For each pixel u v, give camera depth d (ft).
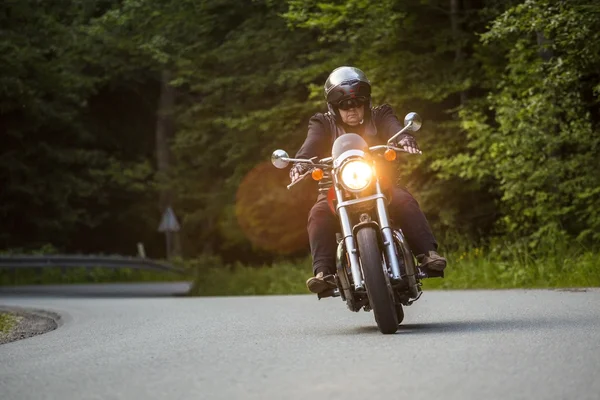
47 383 21.77
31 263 117.60
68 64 130.93
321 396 18.42
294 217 120.57
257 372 21.61
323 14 80.23
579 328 28.09
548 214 68.74
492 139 72.49
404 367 21.31
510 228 71.67
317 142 30.81
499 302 41.27
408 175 83.05
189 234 168.96
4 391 20.89
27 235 153.07
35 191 148.66
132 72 152.35
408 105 82.79
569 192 68.74
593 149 68.54
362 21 80.12
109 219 166.61
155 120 172.55
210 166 142.20
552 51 70.03
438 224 83.15
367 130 31.17
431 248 29.32
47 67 133.80
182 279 136.15
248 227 123.75
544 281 61.52
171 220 142.41
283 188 116.78
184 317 41.55
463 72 81.97
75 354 27.53
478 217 84.17
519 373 20.10
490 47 78.84
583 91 71.36
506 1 77.56
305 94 102.12
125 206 166.71
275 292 87.71
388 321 28.17
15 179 148.25
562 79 65.10
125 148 172.65
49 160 152.15
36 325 45.80
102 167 161.89
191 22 105.19
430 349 24.09
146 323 39.22
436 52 81.87
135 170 161.07
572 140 67.51
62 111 148.97
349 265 29.35
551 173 67.82
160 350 27.04
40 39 127.34
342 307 43.86
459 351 23.54
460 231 82.12
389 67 81.10
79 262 121.80
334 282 29.50
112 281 132.67
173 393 19.53
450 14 82.99
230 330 33.12
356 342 26.40
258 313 41.81
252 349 25.93
